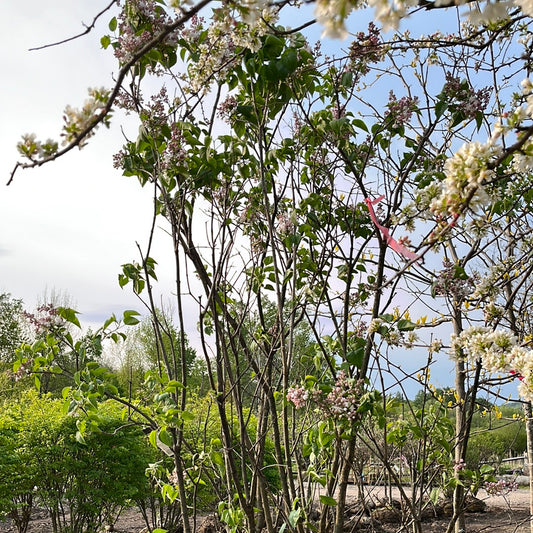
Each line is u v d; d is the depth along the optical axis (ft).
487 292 8.21
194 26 7.99
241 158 8.77
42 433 19.40
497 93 9.87
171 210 7.96
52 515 20.04
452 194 3.88
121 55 7.59
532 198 8.93
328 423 7.88
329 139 9.05
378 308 8.67
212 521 19.93
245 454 8.57
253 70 7.75
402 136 9.54
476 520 23.98
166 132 8.27
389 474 9.50
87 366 8.38
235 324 9.23
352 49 8.45
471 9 3.07
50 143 3.51
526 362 5.19
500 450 25.75
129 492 19.31
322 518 8.72
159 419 7.88
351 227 9.39
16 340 73.05
